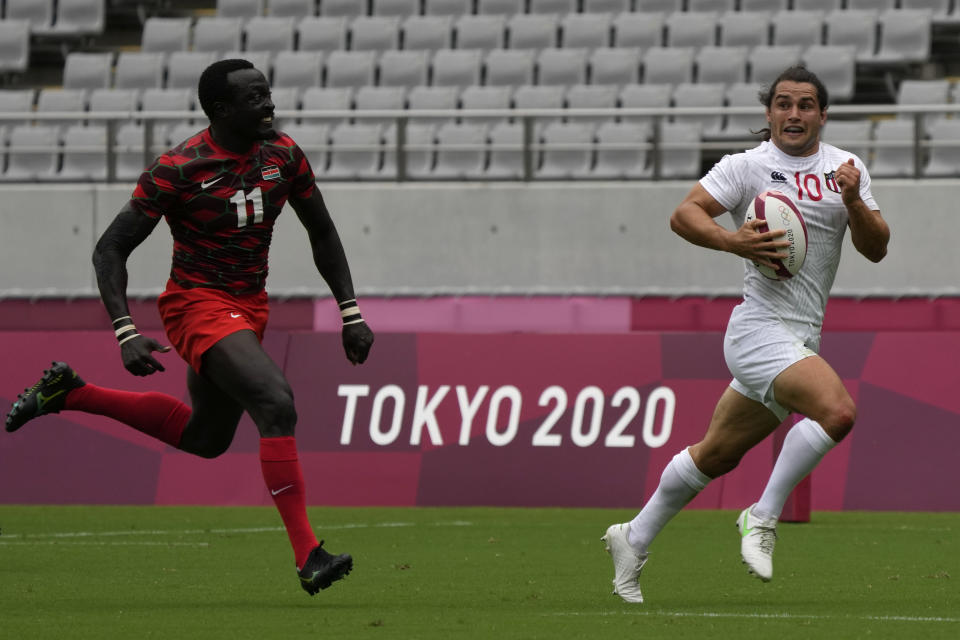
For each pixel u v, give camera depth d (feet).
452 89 211.82
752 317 64.18
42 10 240.73
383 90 213.87
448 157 202.69
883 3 215.31
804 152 65.05
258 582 75.97
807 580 77.61
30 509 133.18
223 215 63.62
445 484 135.13
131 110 221.46
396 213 185.88
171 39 234.99
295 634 54.03
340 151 205.26
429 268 185.06
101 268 63.36
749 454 131.95
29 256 192.54
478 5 232.73
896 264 174.50
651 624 57.06
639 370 134.72
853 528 112.06
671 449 132.16
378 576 79.56
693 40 217.77
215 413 67.82
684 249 178.91
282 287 187.62
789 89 64.64
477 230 184.03
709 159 199.31
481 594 70.44
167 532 109.81
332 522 118.83
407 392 137.80
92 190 191.52
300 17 237.45
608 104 206.28
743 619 58.90
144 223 63.82
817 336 65.31
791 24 214.69
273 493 61.41
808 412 61.82
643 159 196.95
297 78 223.71
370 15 237.86
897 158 183.73
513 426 135.54
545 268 182.39
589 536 106.42
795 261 63.05
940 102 202.18
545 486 133.49
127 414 69.51
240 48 232.32
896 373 130.41
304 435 138.62
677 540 103.60
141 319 182.80
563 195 181.88
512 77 216.74
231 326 63.26
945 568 84.07
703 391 132.98
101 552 93.71
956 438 127.85
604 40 220.84
